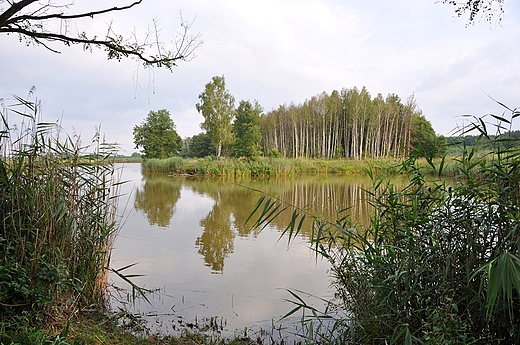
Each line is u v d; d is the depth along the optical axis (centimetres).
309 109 5322
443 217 328
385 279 300
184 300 468
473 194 309
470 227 305
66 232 373
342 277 375
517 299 275
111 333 347
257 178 3039
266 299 476
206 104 3891
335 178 3030
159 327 390
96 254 441
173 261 641
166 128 4697
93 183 450
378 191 417
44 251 336
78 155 424
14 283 284
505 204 289
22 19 360
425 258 307
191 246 744
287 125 5572
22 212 354
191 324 401
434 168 332
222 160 3438
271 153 3934
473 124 303
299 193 1781
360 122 5075
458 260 308
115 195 500
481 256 299
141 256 669
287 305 459
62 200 362
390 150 4938
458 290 299
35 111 383
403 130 4925
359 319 332
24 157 371
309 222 986
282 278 556
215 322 407
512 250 284
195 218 1077
